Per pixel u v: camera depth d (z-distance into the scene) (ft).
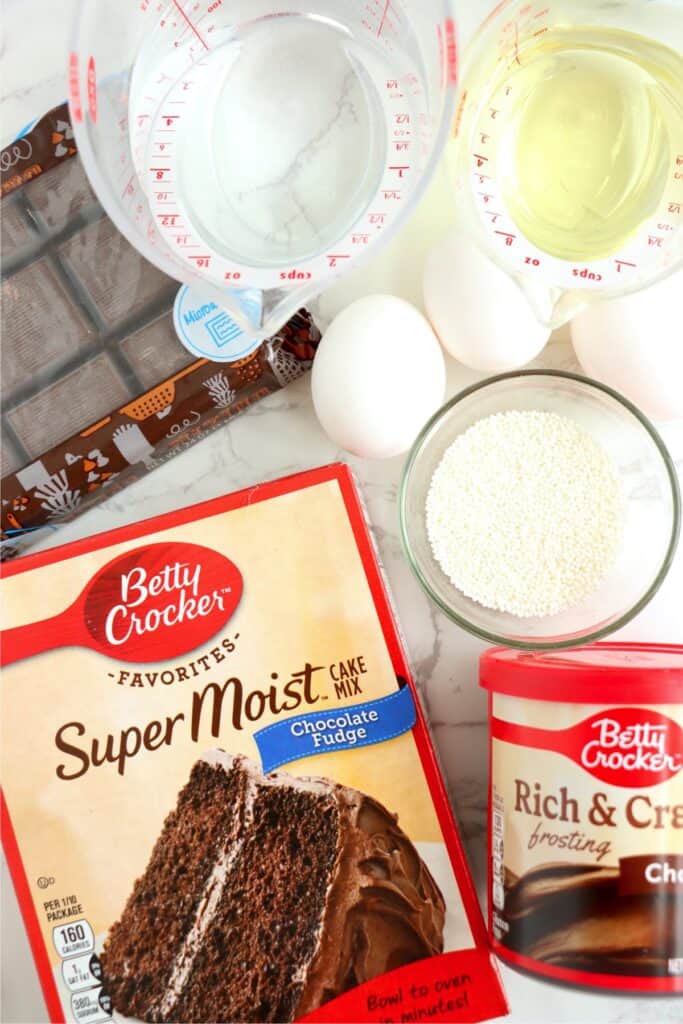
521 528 2.57
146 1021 2.31
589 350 2.40
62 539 2.67
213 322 2.39
